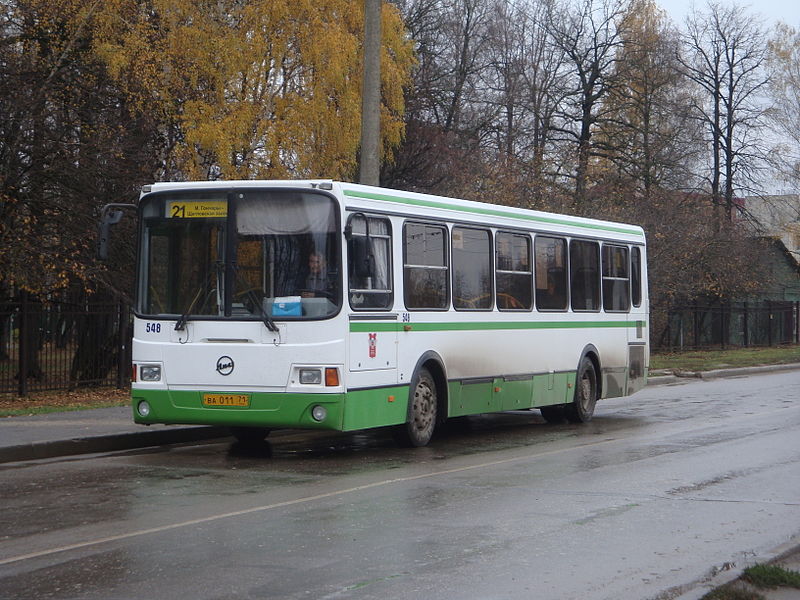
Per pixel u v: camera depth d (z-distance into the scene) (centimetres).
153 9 2677
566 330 1792
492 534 855
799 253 5931
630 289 2028
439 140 4138
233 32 2648
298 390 1257
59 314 2117
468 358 1527
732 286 4606
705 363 3638
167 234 1321
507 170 3634
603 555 781
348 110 2773
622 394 1986
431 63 4516
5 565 745
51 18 2341
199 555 775
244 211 1293
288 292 1270
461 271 1522
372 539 834
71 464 1274
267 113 2730
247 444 1501
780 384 2862
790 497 1040
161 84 2484
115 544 812
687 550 798
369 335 1312
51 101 2167
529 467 1252
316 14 2723
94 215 2188
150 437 1460
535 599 658
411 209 1413
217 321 1286
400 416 1382
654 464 1277
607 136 4594
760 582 698
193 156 2580
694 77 4941
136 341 1321
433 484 1116
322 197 1277
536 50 5291
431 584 694
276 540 829
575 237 1838
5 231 2058
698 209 4325
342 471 1217
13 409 1789
